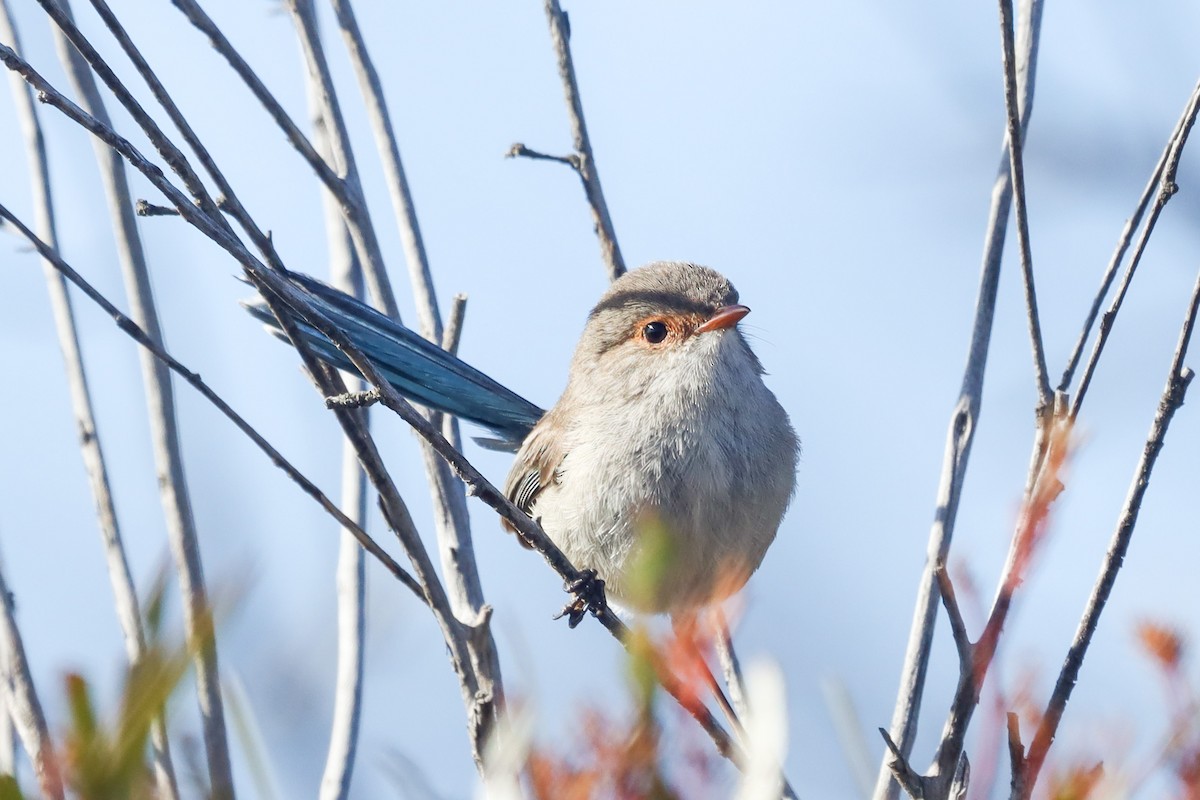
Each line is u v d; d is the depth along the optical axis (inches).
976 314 363.9
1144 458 249.6
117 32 285.6
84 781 101.0
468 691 287.4
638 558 129.2
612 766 112.7
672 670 120.3
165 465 348.8
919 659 322.7
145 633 105.0
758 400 443.5
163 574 106.4
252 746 150.9
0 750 294.7
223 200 298.8
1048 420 262.7
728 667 331.9
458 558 369.4
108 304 287.1
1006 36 274.5
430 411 420.5
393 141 428.8
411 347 418.3
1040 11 383.2
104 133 263.9
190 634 105.2
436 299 428.8
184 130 292.8
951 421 350.9
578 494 439.5
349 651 349.7
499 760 124.7
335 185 399.5
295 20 413.4
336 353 415.2
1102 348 268.4
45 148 384.5
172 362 286.4
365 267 413.1
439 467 376.5
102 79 273.4
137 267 366.9
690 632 123.6
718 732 138.5
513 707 129.0
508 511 298.8
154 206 282.8
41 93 261.3
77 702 103.0
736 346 442.6
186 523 344.8
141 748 102.8
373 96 429.4
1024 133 375.9
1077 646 243.3
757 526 437.7
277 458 289.0
